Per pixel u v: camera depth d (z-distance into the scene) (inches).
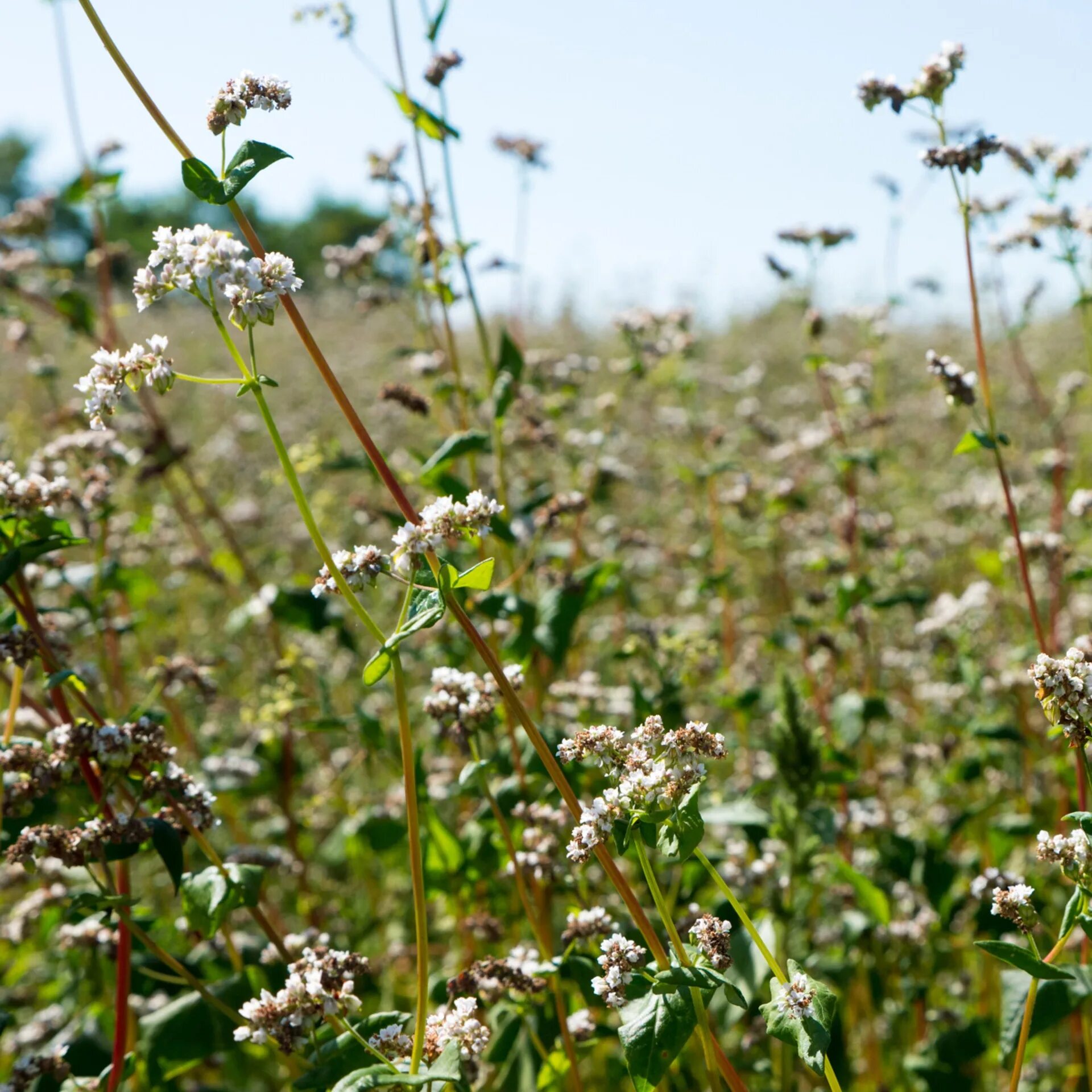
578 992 24.0
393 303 37.0
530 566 30.3
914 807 37.4
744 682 39.6
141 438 44.0
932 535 51.5
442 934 29.4
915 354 82.0
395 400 29.3
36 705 25.1
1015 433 60.7
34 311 50.2
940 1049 26.3
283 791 29.7
